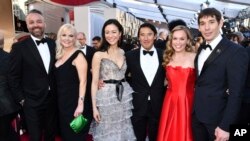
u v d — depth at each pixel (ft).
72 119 9.78
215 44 8.00
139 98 9.91
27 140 12.67
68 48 9.88
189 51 9.57
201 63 8.38
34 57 9.74
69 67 9.66
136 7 44.62
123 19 47.60
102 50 9.71
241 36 17.84
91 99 10.06
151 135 10.22
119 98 9.62
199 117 8.18
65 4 25.64
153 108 9.88
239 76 7.41
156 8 43.80
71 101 9.76
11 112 9.98
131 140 10.03
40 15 10.00
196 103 8.30
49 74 9.94
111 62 9.59
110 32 9.53
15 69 9.71
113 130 9.73
